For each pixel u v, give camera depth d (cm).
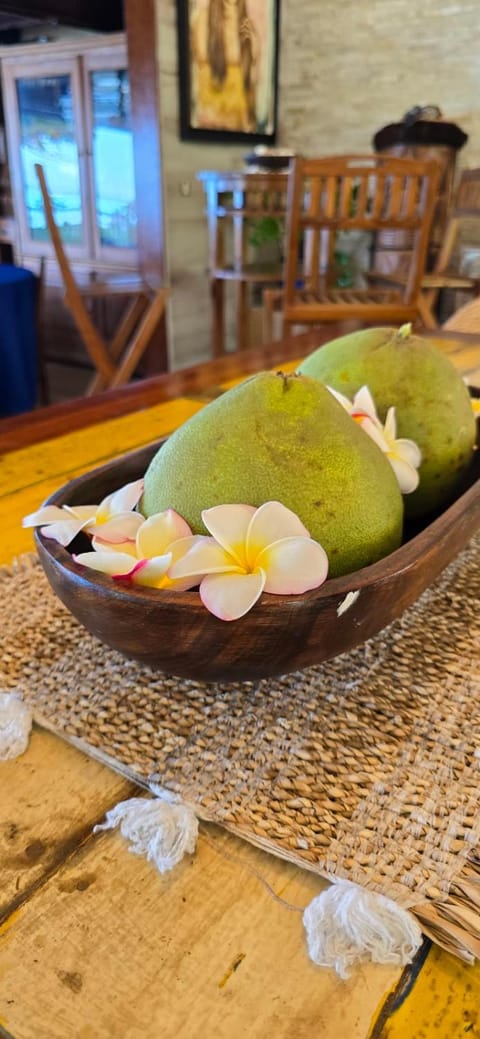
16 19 291
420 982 23
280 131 320
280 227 275
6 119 313
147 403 81
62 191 305
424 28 270
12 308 207
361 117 297
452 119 276
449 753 32
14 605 42
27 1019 22
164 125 257
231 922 25
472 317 119
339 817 28
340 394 43
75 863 27
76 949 24
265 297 238
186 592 28
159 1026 22
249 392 33
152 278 281
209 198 249
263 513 29
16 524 52
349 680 36
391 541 34
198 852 28
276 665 29
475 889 25
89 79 274
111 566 29
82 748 32
